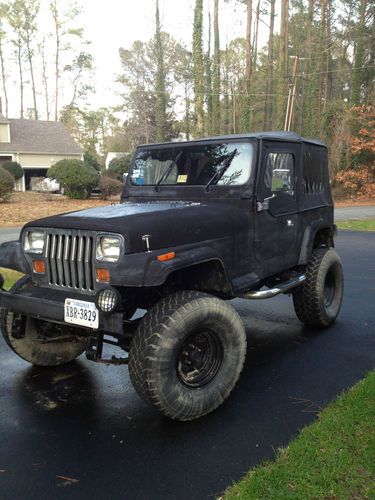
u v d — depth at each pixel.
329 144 31.22
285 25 33.72
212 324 3.29
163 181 4.54
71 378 4.09
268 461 2.79
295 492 2.49
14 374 4.18
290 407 3.47
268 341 4.93
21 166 33.88
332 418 3.22
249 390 3.77
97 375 4.15
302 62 43.22
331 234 5.53
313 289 4.98
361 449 2.84
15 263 3.70
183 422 3.30
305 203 4.89
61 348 4.32
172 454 2.91
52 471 2.77
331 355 4.50
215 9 31.98
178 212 3.55
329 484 2.54
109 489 2.60
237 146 4.13
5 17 51.53
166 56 52.47
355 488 2.51
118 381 4.02
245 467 2.76
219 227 3.67
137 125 56.41
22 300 3.46
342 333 5.14
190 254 3.26
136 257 3.02
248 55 31.34
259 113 45.06
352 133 30.89
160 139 35.81
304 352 4.59
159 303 3.19
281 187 4.34
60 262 3.38
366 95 34.00
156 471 2.75
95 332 3.58
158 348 3.00
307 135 34.53
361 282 7.71
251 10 30.80
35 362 4.19
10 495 2.56
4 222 17.64
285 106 33.78
